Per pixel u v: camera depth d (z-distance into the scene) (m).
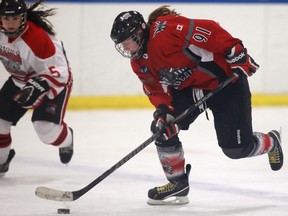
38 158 13.84
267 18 23.98
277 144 10.28
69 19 22.36
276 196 10.04
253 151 9.74
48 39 10.29
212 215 8.83
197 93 9.29
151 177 11.71
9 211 9.09
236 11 23.78
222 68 9.07
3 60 10.62
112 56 22.83
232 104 9.19
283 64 24.19
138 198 10.00
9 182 11.26
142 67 9.11
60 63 10.44
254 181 11.26
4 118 11.10
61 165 13.02
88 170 12.48
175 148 9.42
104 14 22.66
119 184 11.08
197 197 10.02
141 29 8.73
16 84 11.02
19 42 10.14
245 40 23.89
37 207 9.35
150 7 23.16
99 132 17.62
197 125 19.09
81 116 20.78
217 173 12.05
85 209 9.23
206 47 8.78
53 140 11.05
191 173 12.06
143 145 9.09
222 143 9.44
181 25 8.72
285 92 24.28
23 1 9.99
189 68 9.00
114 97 22.75
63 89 10.81
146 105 22.86
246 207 9.30
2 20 9.90
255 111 22.20
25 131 17.88
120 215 8.87
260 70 24.00
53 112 10.72
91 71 22.69
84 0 22.44
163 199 9.52
